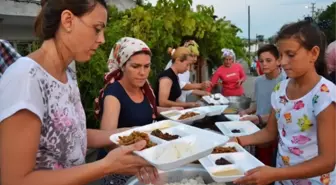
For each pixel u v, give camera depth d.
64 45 1.02
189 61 3.42
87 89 3.84
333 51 2.27
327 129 1.39
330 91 1.41
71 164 1.13
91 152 3.54
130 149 1.10
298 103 1.52
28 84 0.91
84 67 3.71
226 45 6.93
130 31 5.00
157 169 1.20
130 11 5.34
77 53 1.04
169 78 3.31
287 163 1.60
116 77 2.09
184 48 3.39
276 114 1.69
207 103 3.65
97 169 1.00
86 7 0.98
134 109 1.97
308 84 1.49
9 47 1.71
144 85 2.12
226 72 5.29
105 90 2.00
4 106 0.87
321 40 1.47
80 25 0.99
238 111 3.35
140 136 1.48
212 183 1.52
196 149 1.31
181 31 5.73
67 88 1.09
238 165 1.61
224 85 5.30
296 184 1.60
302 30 1.43
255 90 3.31
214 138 1.45
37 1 3.52
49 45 1.03
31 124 0.89
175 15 5.50
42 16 1.03
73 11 0.97
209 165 1.62
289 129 1.58
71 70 1.23
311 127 1.49
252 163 1.62
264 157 2.39
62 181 0.92
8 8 3.19
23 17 3.52
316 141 1.49
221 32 6.70
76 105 1.19
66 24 0.98
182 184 1.53
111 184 1.75
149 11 5.33
